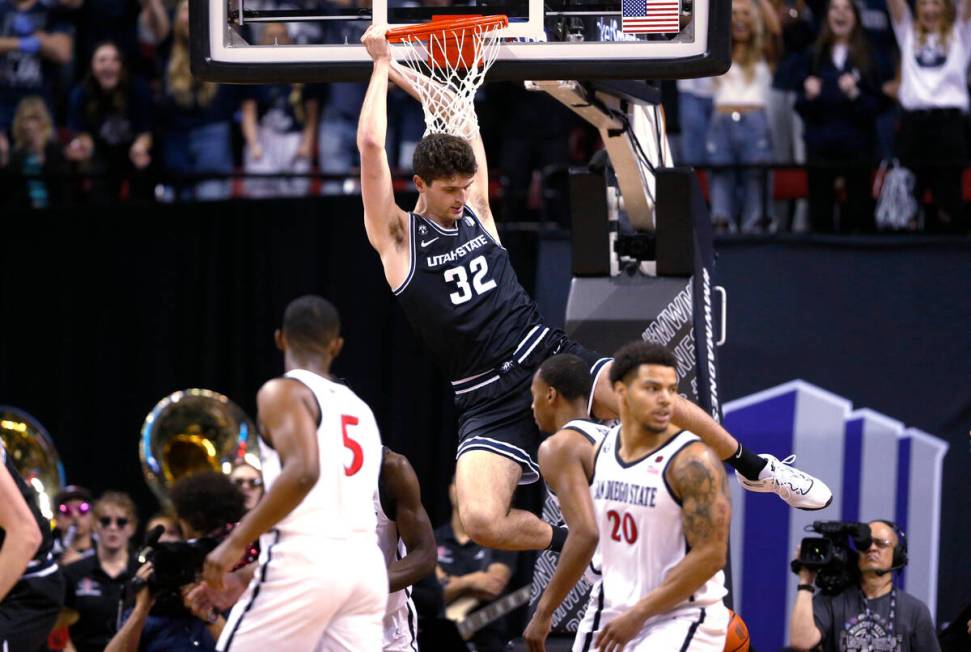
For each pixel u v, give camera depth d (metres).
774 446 12.23
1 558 6.43
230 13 7.66
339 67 7.60
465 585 11.52
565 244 12.55
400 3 12.70
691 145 13.40
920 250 12.23
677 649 6.23
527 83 8.02
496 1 7.56
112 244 14.00
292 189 14.50
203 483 8.05
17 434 13.17
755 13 13.19
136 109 14.45
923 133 12.96
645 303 8.77
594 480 6.43
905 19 13.15
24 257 14.16
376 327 13.41
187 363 13.85
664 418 6.20
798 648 8.80
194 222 13.81
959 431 11.99
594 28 7.59
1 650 8.08
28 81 14.45
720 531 6.05
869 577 8.96
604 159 8.99
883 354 12.19
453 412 13.33
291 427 6.11
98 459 14.05
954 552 11.92
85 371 14.06
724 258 12.48
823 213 13.15
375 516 6.70
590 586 8.27
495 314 7.64
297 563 6.16
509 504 7.61
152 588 7.41
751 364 12.32
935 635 8.91
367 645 6.36
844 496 12.11
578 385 7.12
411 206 12.84
